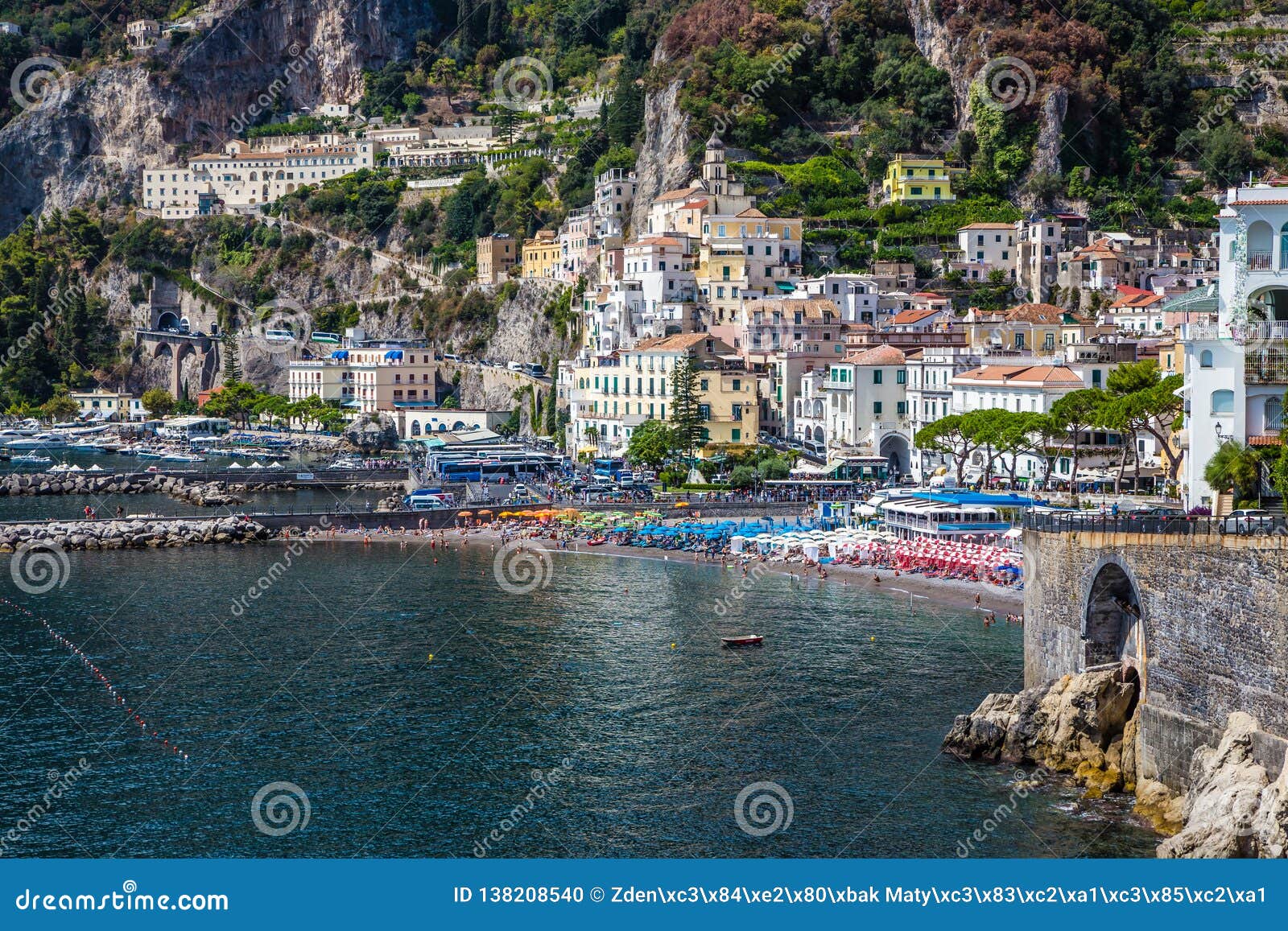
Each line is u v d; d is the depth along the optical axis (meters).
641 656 154.75
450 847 105.88
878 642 158.00
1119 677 110.62
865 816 108.44
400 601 185.38
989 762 117.31
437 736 129.50
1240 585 95.75
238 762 123.69
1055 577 117.38
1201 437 147.88
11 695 142.62
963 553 195.38
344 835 108.12
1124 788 108.75
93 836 108.81
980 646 155.12
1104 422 197.00
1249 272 146.25
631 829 108.12
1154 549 104.44
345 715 135.50
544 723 132.25
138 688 144.88
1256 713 94.44
